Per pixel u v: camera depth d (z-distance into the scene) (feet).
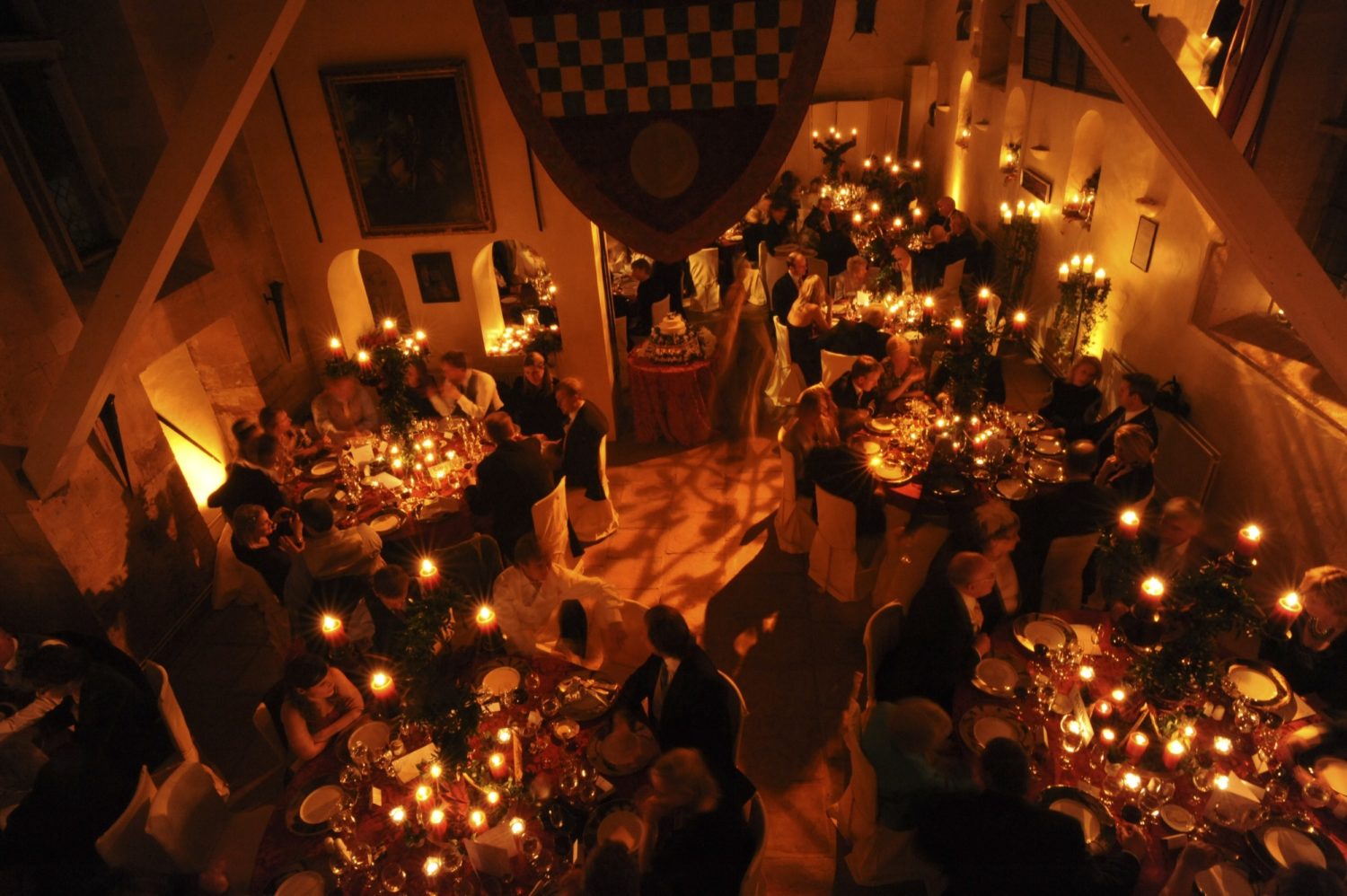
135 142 20.12
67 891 11.16
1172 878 9.27
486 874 9.96
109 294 14.30
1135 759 10.87
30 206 18.40
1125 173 23.66
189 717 17.71
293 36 21.91
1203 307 20.18
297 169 23.79
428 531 17.58
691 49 7.25
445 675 11.66
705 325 34.81
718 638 18.61
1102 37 10.53
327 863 10.30
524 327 28.27
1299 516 16.90
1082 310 25.85
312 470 20.22
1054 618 13.62
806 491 20.12
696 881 9.57
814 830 14.24
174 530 20.15
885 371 20.89
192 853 11.65
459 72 21.81
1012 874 8.99
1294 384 17.30
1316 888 8.03
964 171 39.06
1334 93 16.89
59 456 15.88
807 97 7.31
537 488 17.85
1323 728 10.75
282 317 25.16
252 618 20.48
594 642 13.64
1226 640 16.92
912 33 45.03
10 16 18.11
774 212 35.81
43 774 11.76
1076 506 15.28
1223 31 17.97
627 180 7.69
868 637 13.24
